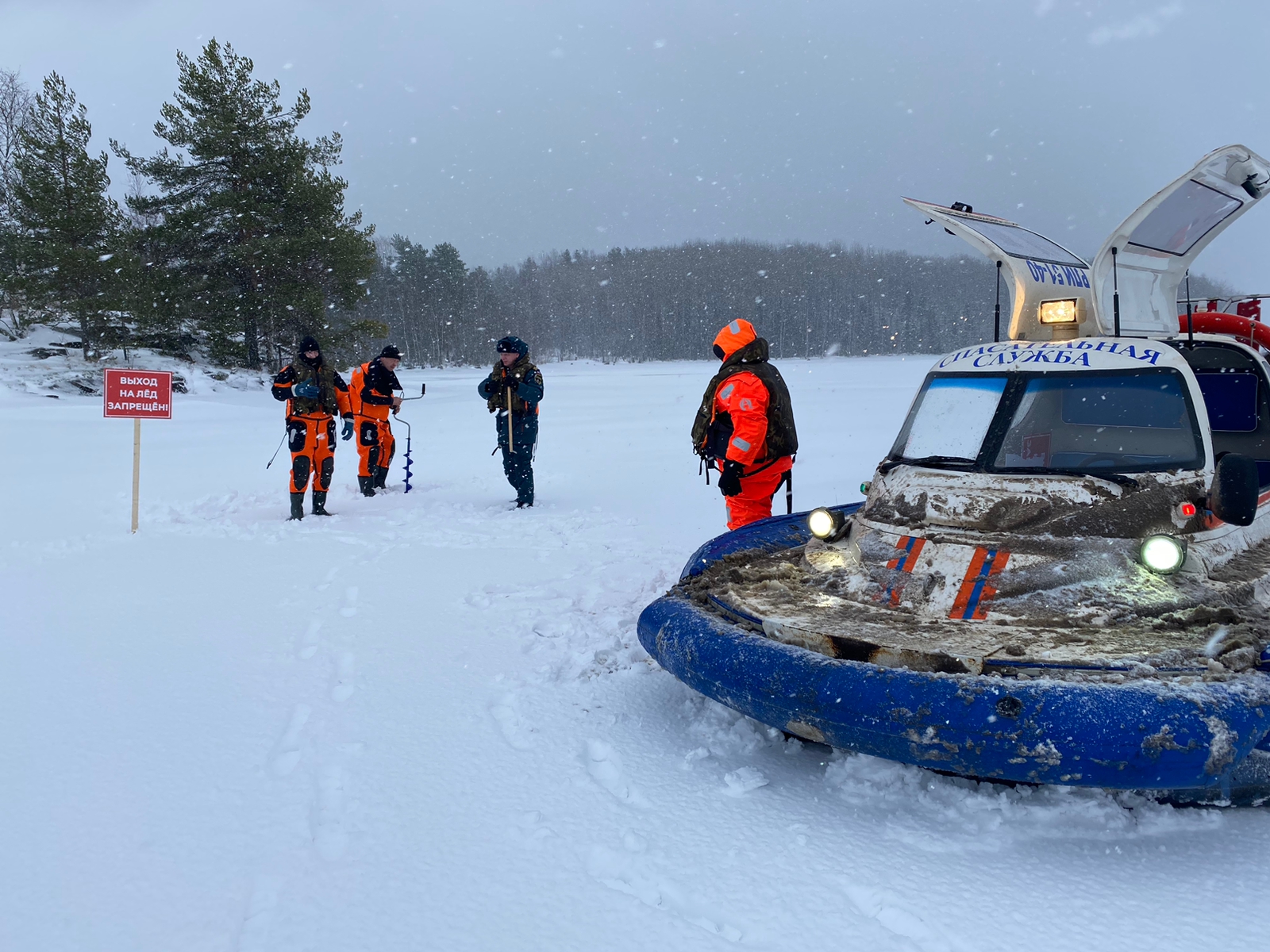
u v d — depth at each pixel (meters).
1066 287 4.87
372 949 2.23
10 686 4.15
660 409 25.39
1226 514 3.30
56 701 3.96
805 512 5.05
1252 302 6.25
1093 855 2.57
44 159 33.75
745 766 3.21
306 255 35.50
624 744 3.43
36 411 23.95
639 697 3.92
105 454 15.38
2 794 3.09
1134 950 2.14
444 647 4.68
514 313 121.12
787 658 3.00
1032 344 4.21
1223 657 2.72
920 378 43.38
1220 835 2.66
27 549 7.43
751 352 5.32
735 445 4.96
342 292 37.69
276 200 36.09
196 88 34.50
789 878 2.49
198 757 3.38
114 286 33.84
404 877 2.55
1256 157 4.39
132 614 5.39
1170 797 2.77
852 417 19.52
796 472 10.74
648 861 2.59
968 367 4.29
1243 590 3.22
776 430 5.36
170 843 2.76
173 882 2.55
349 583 6.14
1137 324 4.82
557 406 27.16
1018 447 3.91
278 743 3.50
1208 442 3.65
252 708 3.86
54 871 2.61
